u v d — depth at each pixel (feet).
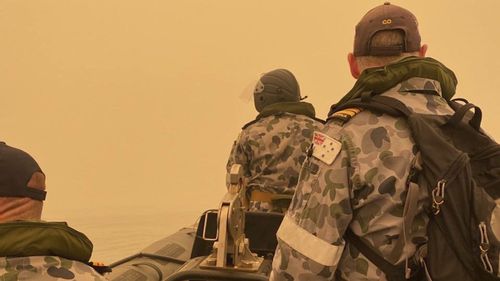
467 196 3.32
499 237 3.26
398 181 3.44
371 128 3.63
